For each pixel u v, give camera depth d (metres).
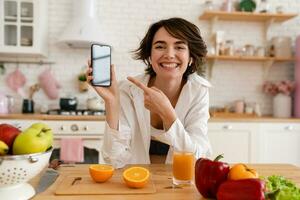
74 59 3.29
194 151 1.07
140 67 3.34
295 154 2.92
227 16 3.25
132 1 3.32
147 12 3.34
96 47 1.08
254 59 3.24
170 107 1.07
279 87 3.23
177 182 0.88
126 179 0.83
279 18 3.27
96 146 2.68
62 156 2.58
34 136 0.69
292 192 0.67
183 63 1.21
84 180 0.89
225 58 3.18
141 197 0.76
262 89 3.44
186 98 1.33
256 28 3.43
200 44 1.25
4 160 0.65
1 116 2.66
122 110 1.31
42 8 2.97
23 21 2.94
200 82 1.38
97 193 0.78
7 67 3.21
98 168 0.89
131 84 1.33
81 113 2.87
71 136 2.66
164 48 1.19
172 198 0.75
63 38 2.90
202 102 1.34
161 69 1.22
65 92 3.28
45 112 3.04
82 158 2.61
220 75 3.41
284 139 2.91
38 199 0.73
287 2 3.44
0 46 2.88
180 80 1.33
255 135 2.86
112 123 1.14
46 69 3.25
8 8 2.94
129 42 3.33
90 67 1.07
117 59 3.32
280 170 1.06
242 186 0.67
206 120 1.32
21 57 3.21
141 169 0.89
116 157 1.15
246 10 3.25
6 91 3.21
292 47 3.43
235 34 3.41
